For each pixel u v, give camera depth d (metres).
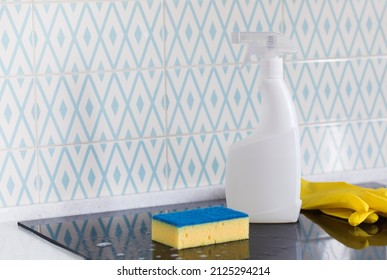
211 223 1.29
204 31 1.65
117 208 1.60
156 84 1.62
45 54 1.52
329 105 1.78
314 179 1.77
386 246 1.28
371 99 1.82
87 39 1.55
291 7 1.72
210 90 1.66
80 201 1.57
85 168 1.57
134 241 1.33
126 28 1.58
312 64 1.75
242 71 1.69
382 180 1.83
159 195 1.63
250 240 1.32
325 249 1.26
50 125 1.54
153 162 1.63
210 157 1.68
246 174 1.44
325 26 1.76
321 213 1.52
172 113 1.63
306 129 1.76
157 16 1.60
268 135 1.43
